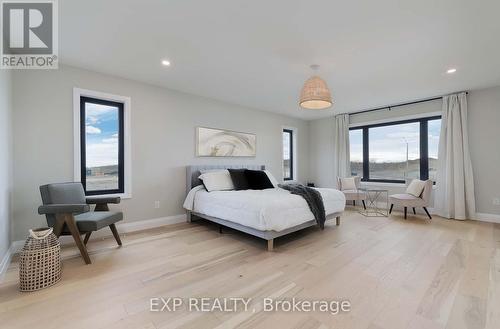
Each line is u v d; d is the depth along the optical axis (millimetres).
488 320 1440
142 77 3371
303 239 3045
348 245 2809
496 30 2217
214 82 3582
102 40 2391
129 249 2686
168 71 3170
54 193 2416
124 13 1972
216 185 3742
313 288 1840
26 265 1791
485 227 3551
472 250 2609
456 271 2104
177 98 3963
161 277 2021
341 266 2230
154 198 3670
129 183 3410
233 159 4797
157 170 3709
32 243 1860
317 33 2281
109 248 2709
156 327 1401
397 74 3277
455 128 4066
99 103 3293
